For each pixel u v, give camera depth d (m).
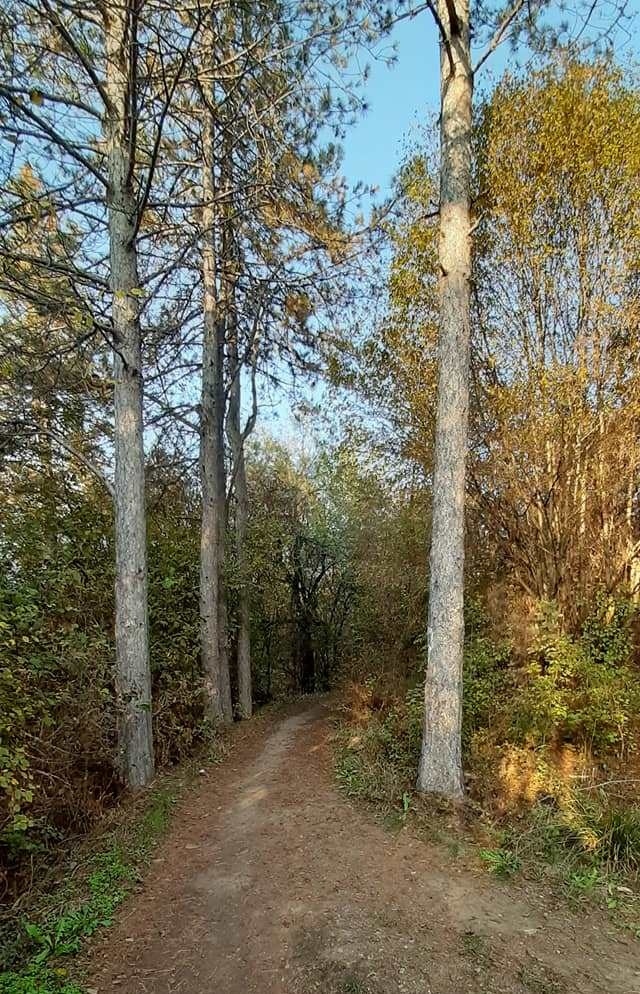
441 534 6.42
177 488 13.05
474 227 6.76
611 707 7.16
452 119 6.72
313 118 8.16
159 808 6.39
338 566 21.12
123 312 7.48
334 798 6.68
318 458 19.52
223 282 11.48
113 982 3.51
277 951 3.74
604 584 8.66
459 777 6.23
